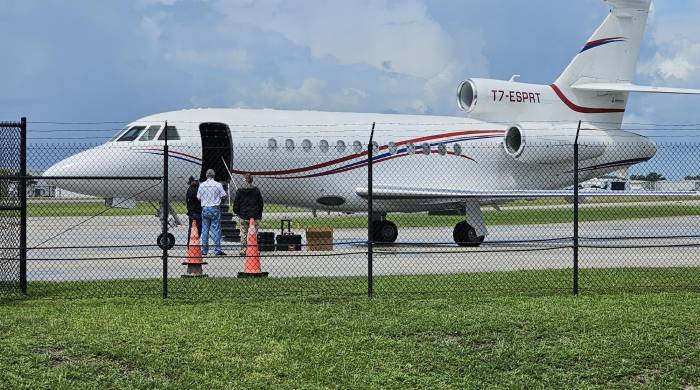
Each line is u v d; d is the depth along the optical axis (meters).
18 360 12.52
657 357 13.41
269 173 30.55
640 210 63.81
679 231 41.44
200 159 29.89
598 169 34.81
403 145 32.75
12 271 19.84
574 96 35.50
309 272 22.58
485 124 34.53
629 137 34.69
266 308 15.92
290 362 12.88
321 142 31.23
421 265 24.94
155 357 12.86
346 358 13.12
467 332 14.40
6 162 17.83
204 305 16.19
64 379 11.91
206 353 13.12
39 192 29.69
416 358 13.23
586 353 13.48
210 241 31.70
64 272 22.95
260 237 28.89
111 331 13.98
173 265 24.97
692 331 14.51
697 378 12.84
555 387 12.45
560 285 19.17
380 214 33.09
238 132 30.22
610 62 35.88
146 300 16.81
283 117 31.36
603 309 16.02
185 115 30.50
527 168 34.72
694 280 20.14
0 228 19.47
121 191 29.53
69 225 44.94
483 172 34.19
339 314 15.48
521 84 35.09
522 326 14.73
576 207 18.06
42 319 14.77
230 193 30.91
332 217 51.69
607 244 33.28
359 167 31.92
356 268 23.80
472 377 12.66
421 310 15.86
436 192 30.70
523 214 57.22
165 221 17.39
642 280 20.11
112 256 27.75
